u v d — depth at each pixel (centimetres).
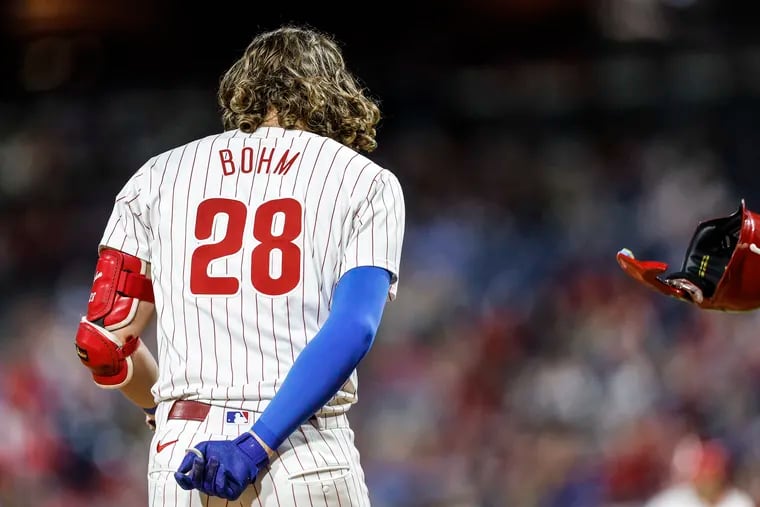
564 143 5731
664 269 1026
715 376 3944
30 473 3772
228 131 978
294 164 916
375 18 5709
